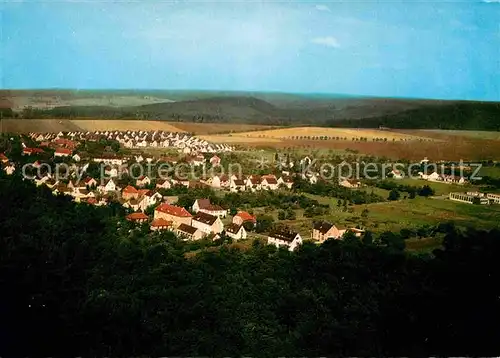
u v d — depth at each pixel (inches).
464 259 1904.5
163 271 2063.2
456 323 1649.9
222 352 1643.7
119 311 1737.2
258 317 1809.8
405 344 1631.4
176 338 1689.2
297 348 1667.1
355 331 1699.1
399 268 2041.1
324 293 1918.1
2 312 1689.2
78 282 1935.3
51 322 1685.5
